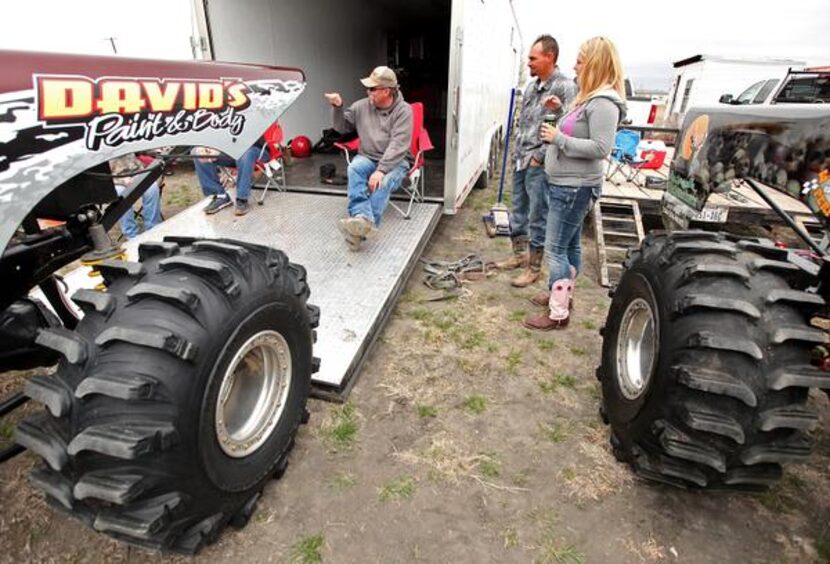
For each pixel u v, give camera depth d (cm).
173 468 130
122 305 138
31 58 112
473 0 412
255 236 386
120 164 238
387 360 283
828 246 171
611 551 173
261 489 181
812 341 150
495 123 755
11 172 108
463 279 393
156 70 140
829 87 1022
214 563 165
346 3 737
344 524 181
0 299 149
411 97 1031
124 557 167
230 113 166
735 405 154
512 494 195
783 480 204
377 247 368
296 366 192
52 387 126
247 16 495
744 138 204
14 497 189
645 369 203
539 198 348
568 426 234
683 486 177
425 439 224
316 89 668
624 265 233
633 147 580
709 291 165
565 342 308
